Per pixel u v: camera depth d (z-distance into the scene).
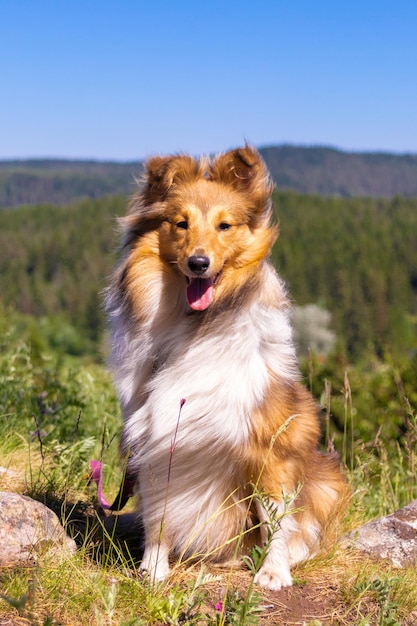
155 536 4.41
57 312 120.06
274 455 4.30
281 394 4.36
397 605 3.82
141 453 4.43
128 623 3.43
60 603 3.69
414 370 10.93
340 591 4.20
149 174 4.77
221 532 4.46
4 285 127.56
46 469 5.93
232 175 4.72
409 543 5.00
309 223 153.12
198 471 4.30
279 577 4.27
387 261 126.00
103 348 6.34
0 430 6.65
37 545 4.18
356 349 97.38
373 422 10.23
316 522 4.88
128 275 4.66
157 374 4.43
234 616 3.48
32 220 169.75
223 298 4.43
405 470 7.90
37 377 8.43
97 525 4.85
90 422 7.51
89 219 165.50
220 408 4.20
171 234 4.57
